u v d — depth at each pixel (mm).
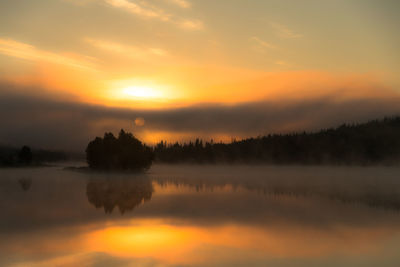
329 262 18297
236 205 38281
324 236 23609
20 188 56906
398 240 22500
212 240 22719
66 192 51250
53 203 39656
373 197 46406
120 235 24156
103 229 26062
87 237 23594
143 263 18219
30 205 37969
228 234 24203
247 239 22922
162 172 131375
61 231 25359
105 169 109312
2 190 53656
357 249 20562
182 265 17984
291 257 19125
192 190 56094
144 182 72250
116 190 54688
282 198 45156
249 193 51562
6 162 157625
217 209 35438
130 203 39844
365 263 18141
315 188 60406
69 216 31391
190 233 24719
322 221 28875
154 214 32375
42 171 117188
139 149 111250
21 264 18188
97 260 18812
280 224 27750
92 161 111562
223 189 58156
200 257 19219
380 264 17953
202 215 31906
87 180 75625
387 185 67125
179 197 45938
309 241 22312
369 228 26078
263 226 27016
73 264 18094
